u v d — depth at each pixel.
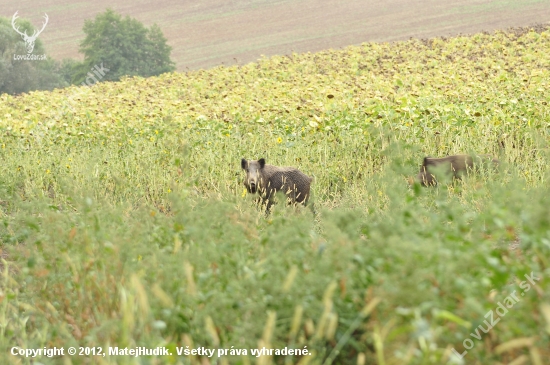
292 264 11.30
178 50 189.25
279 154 32.38
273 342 10.10
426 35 158.12
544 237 10.42
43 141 37.72
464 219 11.36
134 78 83.62
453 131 32.34
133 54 141.50
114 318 10.86
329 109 39.28
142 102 53.38
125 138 37.12
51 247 13.46
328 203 27.80
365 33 174.12
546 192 12.85
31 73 137.38
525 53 69.56
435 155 31.27
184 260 11.57
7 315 13.25
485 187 19.50
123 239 12.84
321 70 74.06
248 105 44.44
